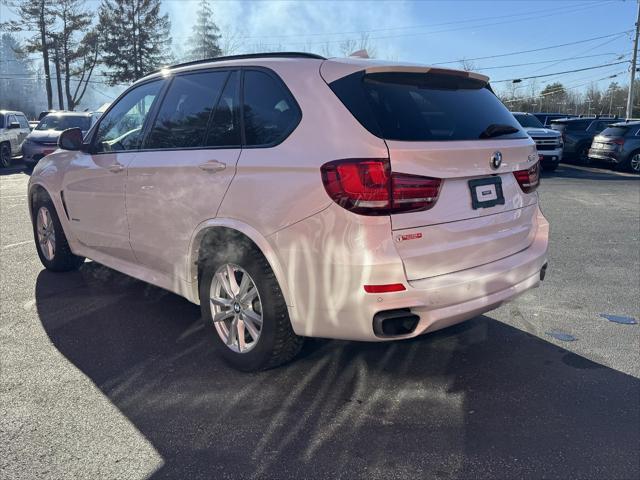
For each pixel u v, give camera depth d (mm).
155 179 3854
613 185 13758
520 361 3734
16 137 17875
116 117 4594
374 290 2832
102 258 4797
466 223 3148
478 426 2951
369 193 2793
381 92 3113
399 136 2926
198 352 3840
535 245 3742
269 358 3361
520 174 3576
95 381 3422
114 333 4156
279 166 3084
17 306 4703
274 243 3100
